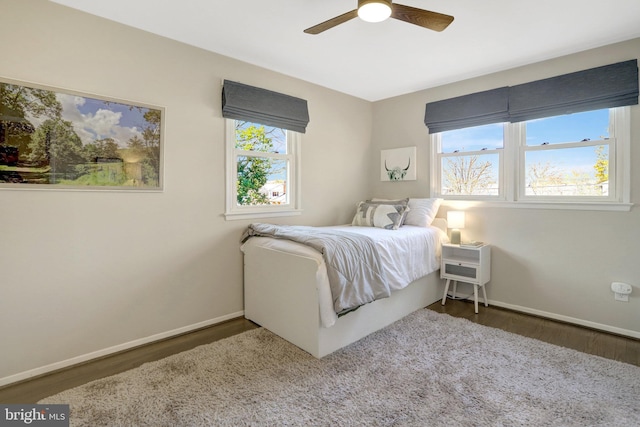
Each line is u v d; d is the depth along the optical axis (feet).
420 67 10.28
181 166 8.60
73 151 6.98
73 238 7.07
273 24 7.69
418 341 8.11
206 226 9.13
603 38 8.34
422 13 5.70
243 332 8.73
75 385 6.34
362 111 13.64
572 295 9.39
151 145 8.04
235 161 9.70
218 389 6.14
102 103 7.32
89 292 7.31
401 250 9.30
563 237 9.50
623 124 8.55
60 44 6.80
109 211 7.51
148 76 7.98
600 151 8.98
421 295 10.53
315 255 7.39
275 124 10.48
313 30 6.40
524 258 10.23
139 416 5.40
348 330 7.91
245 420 5.32
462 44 8.70
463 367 6.88
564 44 8.68
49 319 6.84
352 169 13.28
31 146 6.52
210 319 9.30
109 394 6.00
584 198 9.25
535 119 9.96
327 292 7.18
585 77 8.95
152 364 7.04
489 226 10.91
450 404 5.69
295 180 11.30
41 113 6.60
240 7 6.98
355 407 5.62
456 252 11.21
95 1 6.72
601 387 6.16
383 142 13.71
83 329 7.25
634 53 8.33
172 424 5.24
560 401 5.75
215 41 8.54
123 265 7.75
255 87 9.93
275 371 6.75
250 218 10.10
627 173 8.49
